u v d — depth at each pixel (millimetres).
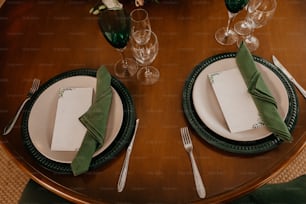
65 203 932
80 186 755
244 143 770
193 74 882
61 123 832
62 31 1023
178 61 930
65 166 777
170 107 854
